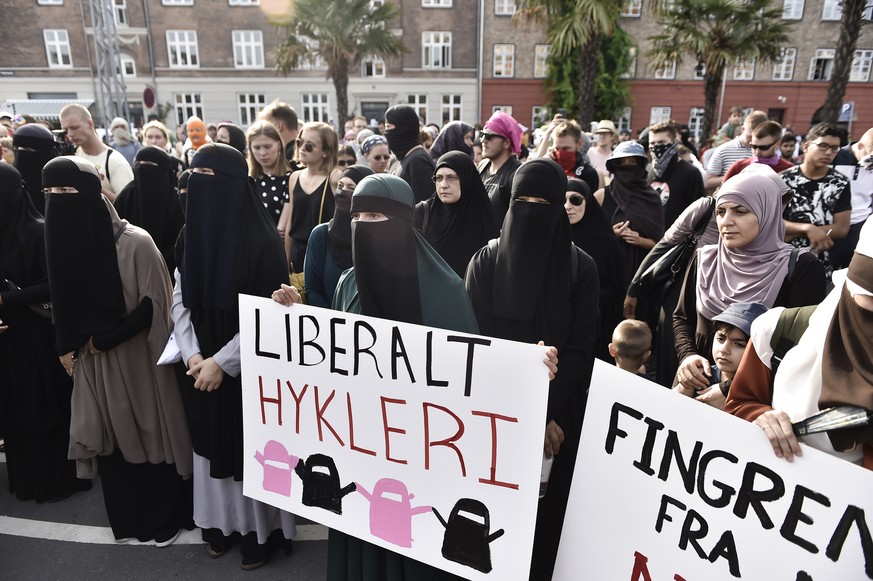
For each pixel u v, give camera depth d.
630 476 1.66
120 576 2.59
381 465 1.96
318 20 17.30
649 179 4.81
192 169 2.37
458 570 1.86
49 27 24.70
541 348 1.70
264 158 4.03
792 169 3.76
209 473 2.55
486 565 1.82
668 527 1.60
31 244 2.96
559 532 2.39
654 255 3.03
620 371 1.65
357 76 25.73
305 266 3.01
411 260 1.90
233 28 25.27
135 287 2.57
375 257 1.88
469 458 1.83
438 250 3.35
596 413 1.70
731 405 1.70
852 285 1.31
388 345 1.88
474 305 2.33
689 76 25.58
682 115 25.97
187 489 2.86
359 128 11.45
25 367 2.96
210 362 2.32
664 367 2.85
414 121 4.75
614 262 3.42
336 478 2.04
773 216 2.31
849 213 3.62
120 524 2.76
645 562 1.64
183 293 2.42
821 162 3.58
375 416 1.95
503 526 1.80
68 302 2.44
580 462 1.73
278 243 2.48
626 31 25.06
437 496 1.88
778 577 1.45
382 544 1.96
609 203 4.29
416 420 1.89
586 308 2.29
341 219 2.86
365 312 1.95
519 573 1.78
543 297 2.21
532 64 25.44
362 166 2.93
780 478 1.43
